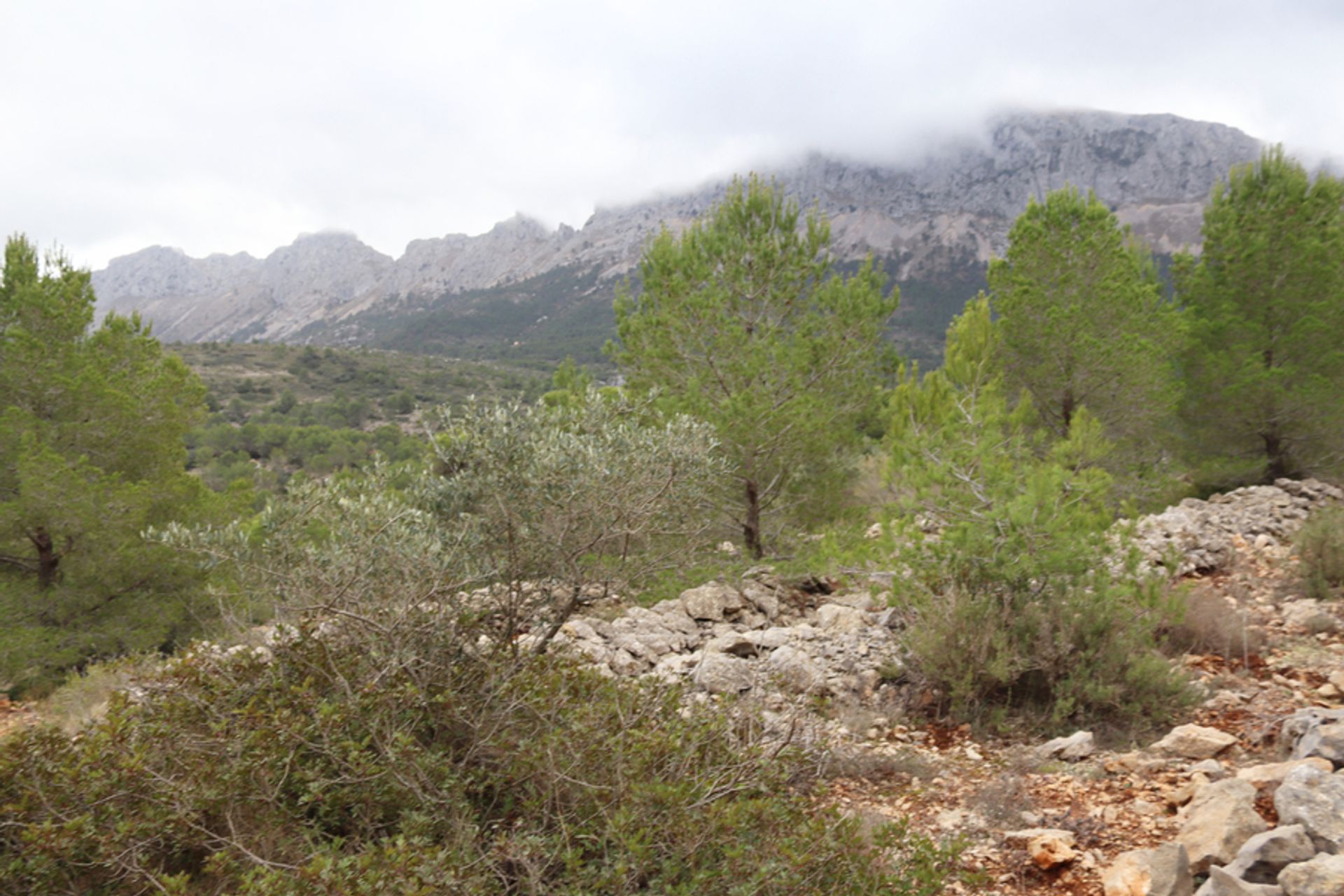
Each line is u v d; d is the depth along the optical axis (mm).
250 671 3871
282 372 127062
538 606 4996
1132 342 12062
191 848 3289
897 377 11180
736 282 10438
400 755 3291
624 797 3145
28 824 3195
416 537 4082
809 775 4375
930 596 5914
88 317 13398
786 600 8961
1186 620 6289
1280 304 12367
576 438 4797
